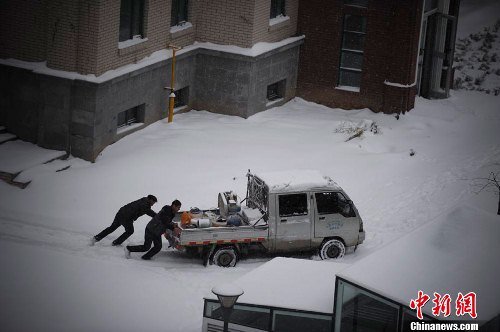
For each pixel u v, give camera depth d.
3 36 44.06
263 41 50.62
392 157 45.81
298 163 44.22
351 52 53.22
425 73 55.59
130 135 46.00
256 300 26.84
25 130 44.41
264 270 29.28
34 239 35.03
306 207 34.59
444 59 55.47
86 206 38.75
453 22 55.03
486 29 67.44
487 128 51.53
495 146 48.38
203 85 50.62
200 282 31.97
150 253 34.12
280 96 53.94
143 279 31.62
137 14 45.41
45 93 43.41
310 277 28.81
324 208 34.88
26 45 43.72
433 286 24.98
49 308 28.91
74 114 43.16
